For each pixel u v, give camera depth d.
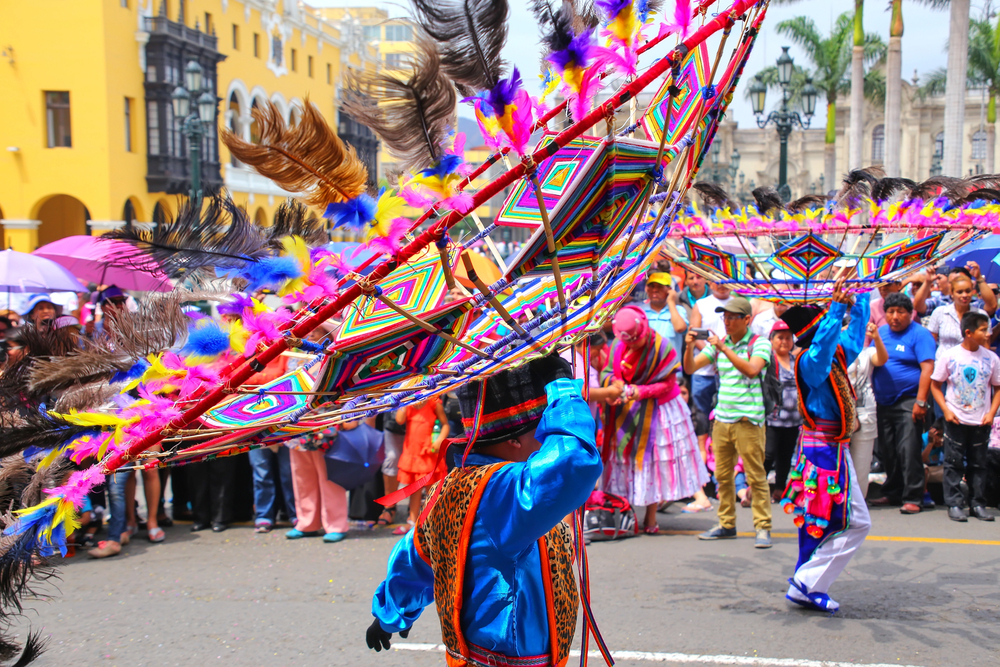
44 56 27.89
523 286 2.04
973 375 6.48
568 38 1.51
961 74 18.09
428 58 1.46
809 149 55.00
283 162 1.45
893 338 6.93
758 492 5.83
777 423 6.95
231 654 4.11
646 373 6.09
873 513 6.83
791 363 6.96
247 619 4.59
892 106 21.58
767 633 4.21
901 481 7.02
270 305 1.66
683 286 9.47
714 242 4.38
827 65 31.31
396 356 1.65
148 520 6.32
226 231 1.66
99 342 1.68
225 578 5.35
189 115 16.58
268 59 36.38
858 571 5.23
